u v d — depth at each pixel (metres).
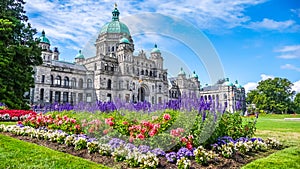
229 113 9.62
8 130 10.84
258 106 76.25
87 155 7.21
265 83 79.38
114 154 6.64
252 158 7.99
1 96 21.84
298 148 9.47
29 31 26.64
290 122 27.73
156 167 6.13
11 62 22.83
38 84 50.50
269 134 14.09
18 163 5.89
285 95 76.62
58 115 10.90
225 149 7.54
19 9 27.56
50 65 52.25
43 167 5.71
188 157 6.79
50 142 8.80
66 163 6.09
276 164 6.83
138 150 6.61
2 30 22.52
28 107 24.25
